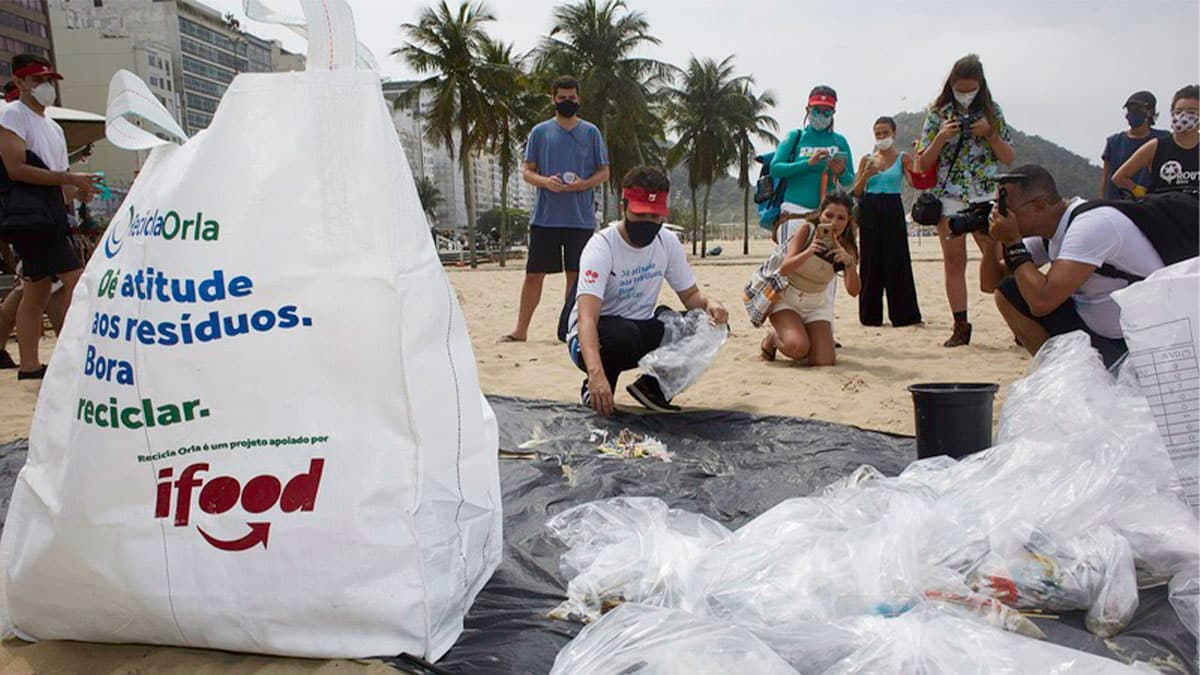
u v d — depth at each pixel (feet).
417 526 5.71
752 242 260.21
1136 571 6.59
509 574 7.26
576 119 20.34
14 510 6.19
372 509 5.58
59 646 6.14
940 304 28.55
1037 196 10.95
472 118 110.93
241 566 5.56
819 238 15.57
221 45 335.26
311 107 5.78
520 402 13.71
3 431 12.59
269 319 5.63
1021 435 7.95
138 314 5.70
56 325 17.53
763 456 10.83
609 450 11.18
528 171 20.45
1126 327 6.40
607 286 12.96
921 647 5.11
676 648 5.01
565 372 16.72
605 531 7.56
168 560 5.60
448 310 6.25
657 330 13.32
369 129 5.81
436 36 109.60
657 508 7.96
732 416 12.60
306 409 5.60
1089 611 6.11
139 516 5.64
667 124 157.28
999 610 5.96
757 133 161.48
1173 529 6.55
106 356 5.77
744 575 6.40
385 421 5.70
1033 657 5.00
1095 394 7.89
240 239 5.68
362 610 5.58
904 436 11.51
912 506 6.66
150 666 5.86
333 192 5.71
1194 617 5.86
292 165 5.74
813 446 11.18
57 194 15.72
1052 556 6.36
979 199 17.81
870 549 6.27
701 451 11.10
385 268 5.68
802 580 6.21
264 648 5.65
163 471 5.63
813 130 19.17
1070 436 7.48
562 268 20.92
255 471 5.57
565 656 5.32
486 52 113.70
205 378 5.61
